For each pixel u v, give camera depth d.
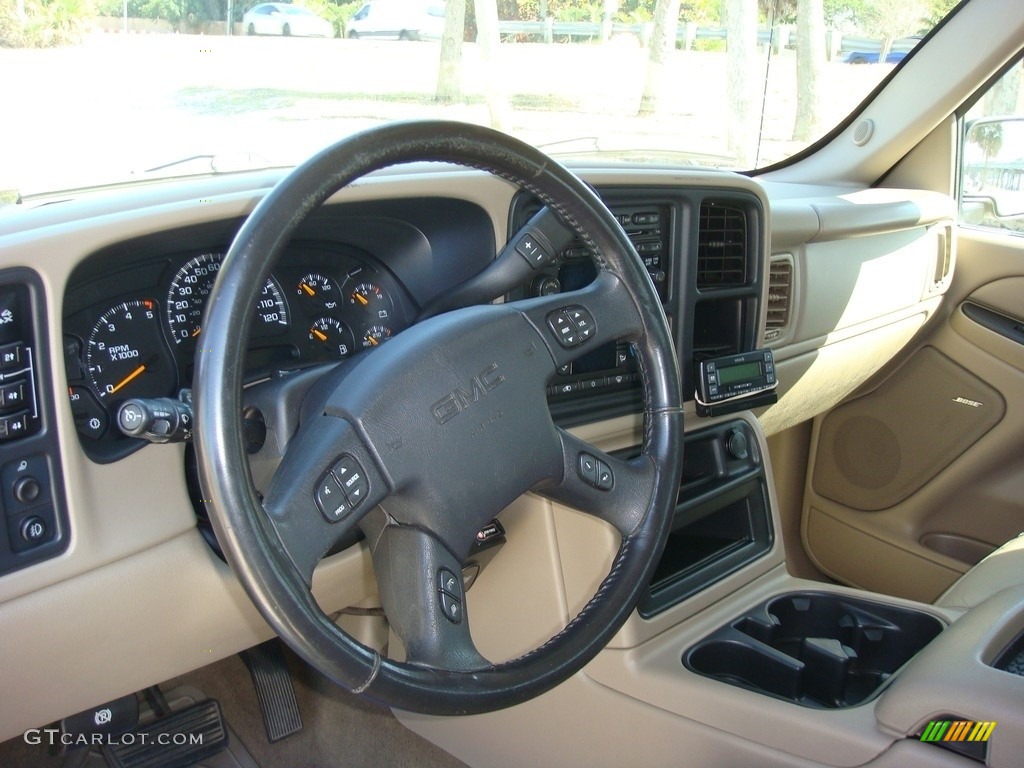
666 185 1.60
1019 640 1.22
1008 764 1.07
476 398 1.01
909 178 2.56
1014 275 2.29
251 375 1.25
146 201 1.15
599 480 1.13
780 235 1.96
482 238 1.43
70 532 1.09
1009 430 2.27
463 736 1.73
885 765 1.18
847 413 2.58
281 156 1.37
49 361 1.04
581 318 1.14
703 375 1.66
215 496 0.81
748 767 1.32
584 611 1.10
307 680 1.98
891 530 2.49
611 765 1.50
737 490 1.74
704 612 1.59
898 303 2.34
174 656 1.29
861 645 1.58
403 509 0.96
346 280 1.41
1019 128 2.31
